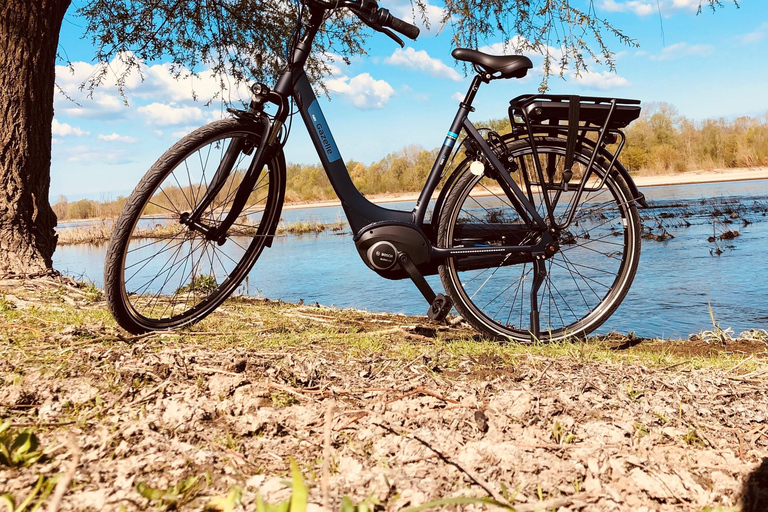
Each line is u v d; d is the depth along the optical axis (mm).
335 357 2156
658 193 21438
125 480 1057
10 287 3439
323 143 2449
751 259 6551
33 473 1049
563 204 2816
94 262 10250
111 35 5152
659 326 4102
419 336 2738
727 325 3990
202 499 1006
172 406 1443
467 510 1003
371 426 1414
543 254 2656
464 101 2572
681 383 1882
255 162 2395
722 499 1120
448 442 1324
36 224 3936
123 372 1693
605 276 5449
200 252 2605
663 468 1244
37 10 3859
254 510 962
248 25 5555
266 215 2639
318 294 6332
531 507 1014
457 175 2590
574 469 1202
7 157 3803
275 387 1671
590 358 2250
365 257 2494
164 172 2186
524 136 2627
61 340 2086
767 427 1540
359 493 1059
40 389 1527
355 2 2361
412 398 1649
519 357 2230
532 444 1326
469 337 2891
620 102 2520
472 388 1762
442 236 2580
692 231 9617
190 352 2039
